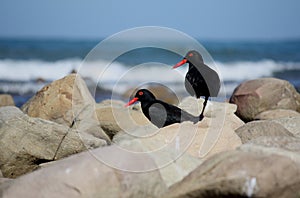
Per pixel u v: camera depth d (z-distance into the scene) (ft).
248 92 62.90
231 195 25.95
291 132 43.42
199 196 26.68
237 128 42.93
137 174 26.99
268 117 56.49
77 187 25.86
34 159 38.29
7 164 37.88
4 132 38.86
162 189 27.50
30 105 49.85
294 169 26.13
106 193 25.90
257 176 25.52
